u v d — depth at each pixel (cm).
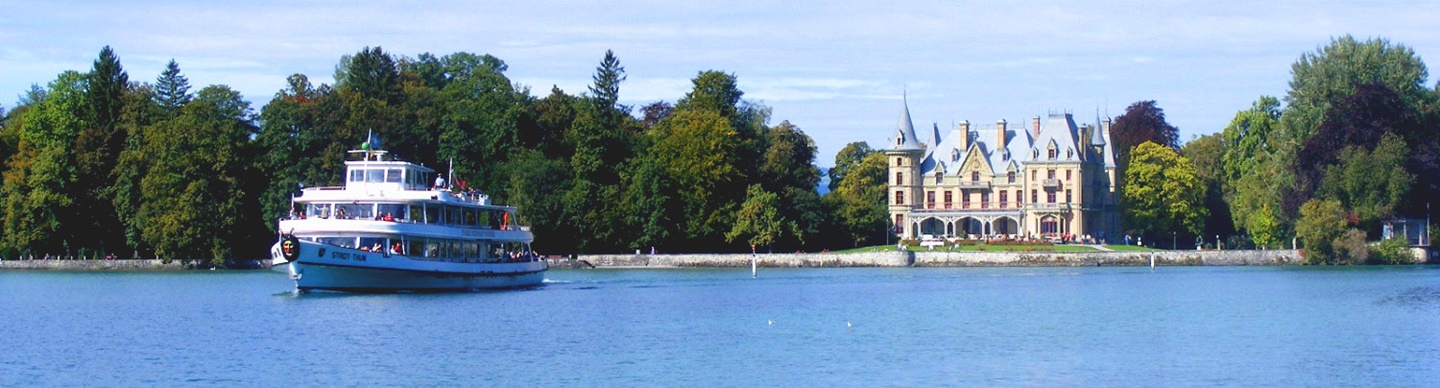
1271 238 16638
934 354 6838
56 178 15188
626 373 6241
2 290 11138
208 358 6656
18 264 15175
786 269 15262
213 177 15000
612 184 17050
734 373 6247
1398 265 15338
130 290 10931
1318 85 16862
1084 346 7150
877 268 15388
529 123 17812
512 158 17088
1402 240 15538
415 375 6178
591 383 5994
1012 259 16000
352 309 8612
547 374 6212
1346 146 15612
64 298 10112
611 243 16388
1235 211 18238
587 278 12862
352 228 9412
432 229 9719
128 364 6494
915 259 16112
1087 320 8425
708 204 16762
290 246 9031
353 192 9662
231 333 7531
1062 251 16275
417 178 10094
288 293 9981
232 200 14900
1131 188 19862
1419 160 15600
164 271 14488
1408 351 6900
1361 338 7431
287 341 7206
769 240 16400
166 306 9194
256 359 6619
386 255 9388
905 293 10700
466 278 10038
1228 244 19512
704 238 16712
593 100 19950
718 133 17075
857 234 18100
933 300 9956
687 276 13338
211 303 9375
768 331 7744
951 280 12619
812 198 17500
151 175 14812
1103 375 6209
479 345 7081
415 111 17912
